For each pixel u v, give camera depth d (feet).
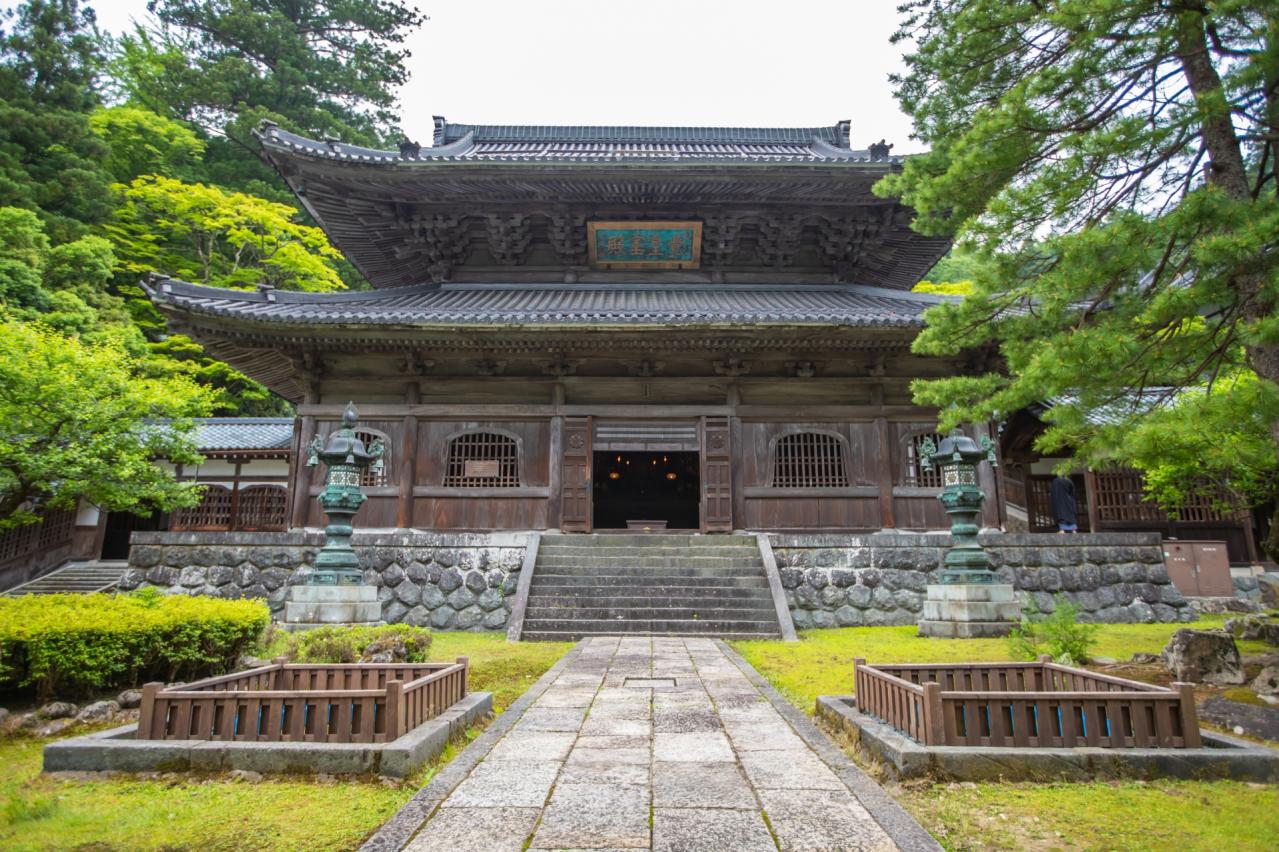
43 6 112.47
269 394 120.67
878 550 47.14
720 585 45.09
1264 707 21.81
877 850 11.01
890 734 16.98
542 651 34.81
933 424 56.29
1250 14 21.27
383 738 16.30
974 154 25.02
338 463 40.60
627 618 41.70
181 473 81.20
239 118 127.95
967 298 26.02
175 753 15.75
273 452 79.56
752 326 50.08
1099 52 22.63
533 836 11.49
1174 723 16.35
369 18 155.12
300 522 53.21
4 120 99.96
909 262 72.54
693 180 58.54
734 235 64.59
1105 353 20.51
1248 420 20.44
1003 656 31.50
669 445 56.39
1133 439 21.53
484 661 31.63
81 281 95.35
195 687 18.12
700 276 67.26
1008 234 24.27
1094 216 24.76
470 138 78.89
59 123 103.60
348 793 14.53
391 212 62.54
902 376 57.47
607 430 56.39
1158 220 20.15
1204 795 14.46
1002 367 55.21
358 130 149.79
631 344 53.62
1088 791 14.65
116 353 54.34
